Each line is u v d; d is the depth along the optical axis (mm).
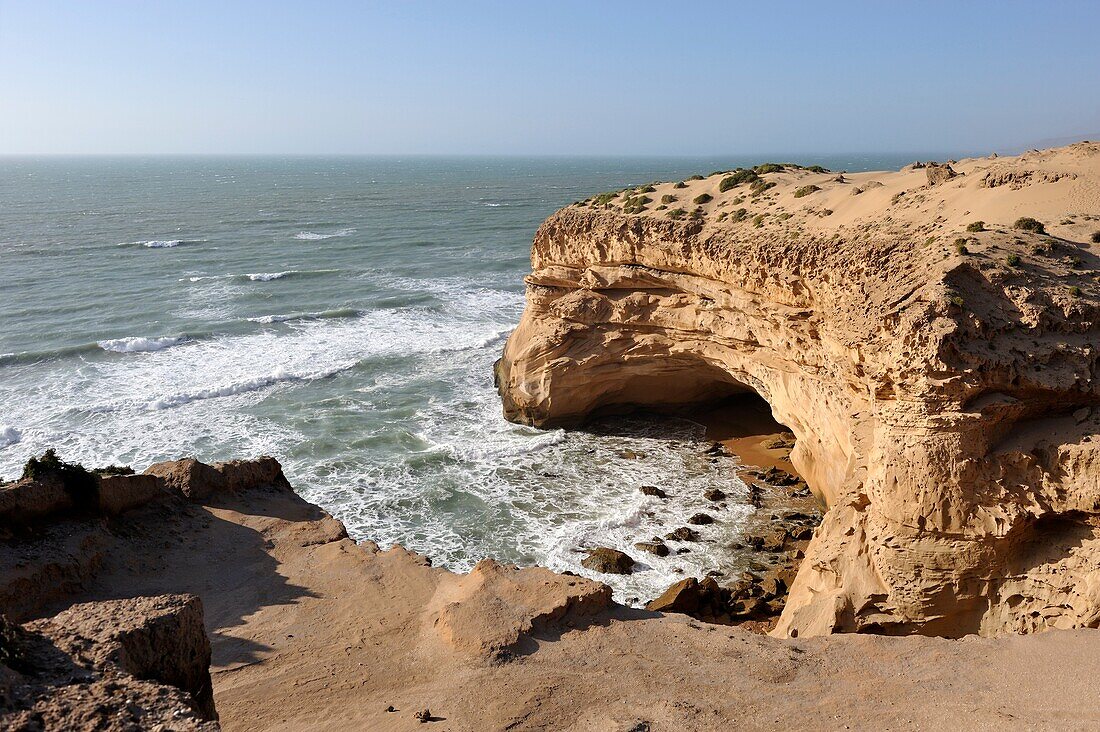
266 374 46594
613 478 33812
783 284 28109
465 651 13477
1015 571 18422
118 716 6891
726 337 33062
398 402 42938
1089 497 17266
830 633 19375
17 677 7301
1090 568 17172
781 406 31453
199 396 42938
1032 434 18516
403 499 31953
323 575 16297
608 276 37031
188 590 15445
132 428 38750
